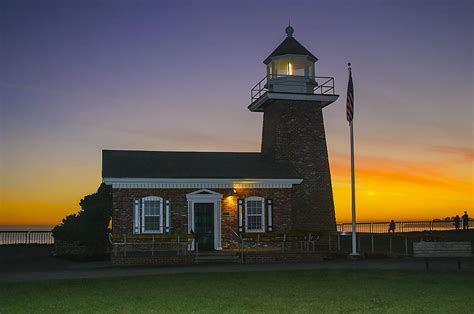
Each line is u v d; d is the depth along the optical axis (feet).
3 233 132.98
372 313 37.65
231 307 39.88
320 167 105.91
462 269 64.80
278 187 96.22
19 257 95.71
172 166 95.81
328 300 42.68
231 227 93.04
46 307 40.40
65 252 101.24
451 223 170.19
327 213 104.78
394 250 97.55
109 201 101.40
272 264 77.10
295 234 87.97
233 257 82.89
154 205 90.17
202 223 91.86
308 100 106.73
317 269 66.23
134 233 88.69
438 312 37.99
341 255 87.92
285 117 106.22
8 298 44.47
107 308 39.81
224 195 93.45
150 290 48.32
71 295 45.80
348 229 168.14
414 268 66.44
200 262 81.41
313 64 111.14
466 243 64.23
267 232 93.20
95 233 99.35
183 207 91.25
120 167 92.84
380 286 49.96
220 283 52.60
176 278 57.00
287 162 104.53
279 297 44.11
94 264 80.64
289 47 108.99
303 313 37.65
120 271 67.72
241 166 99.40
